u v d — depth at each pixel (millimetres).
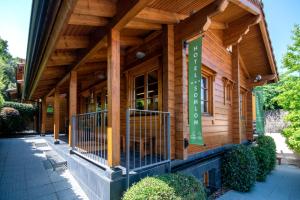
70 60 4586
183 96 3766
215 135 5348
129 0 2566
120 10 2760
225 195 4895
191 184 2885
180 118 3771
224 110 5984
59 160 5035
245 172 5156
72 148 4688
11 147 7902
